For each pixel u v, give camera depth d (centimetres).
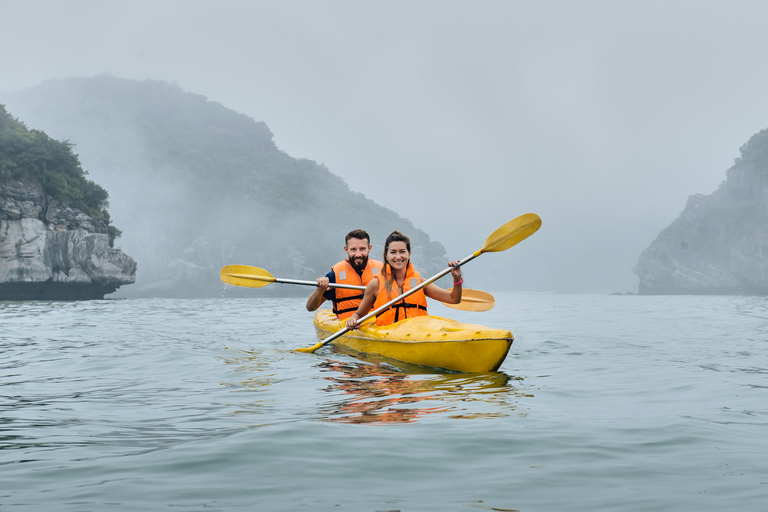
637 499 204
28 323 1195
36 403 376
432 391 418
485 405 367
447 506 198
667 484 219
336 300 712
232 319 1361
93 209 5356
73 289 4847
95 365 551
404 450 262
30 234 4506
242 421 319
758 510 192
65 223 4812
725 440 281
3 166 4478
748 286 11069
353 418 325
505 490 213
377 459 249
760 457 253
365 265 707
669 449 266
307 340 798
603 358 619
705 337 877
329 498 205
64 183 4934
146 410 352
